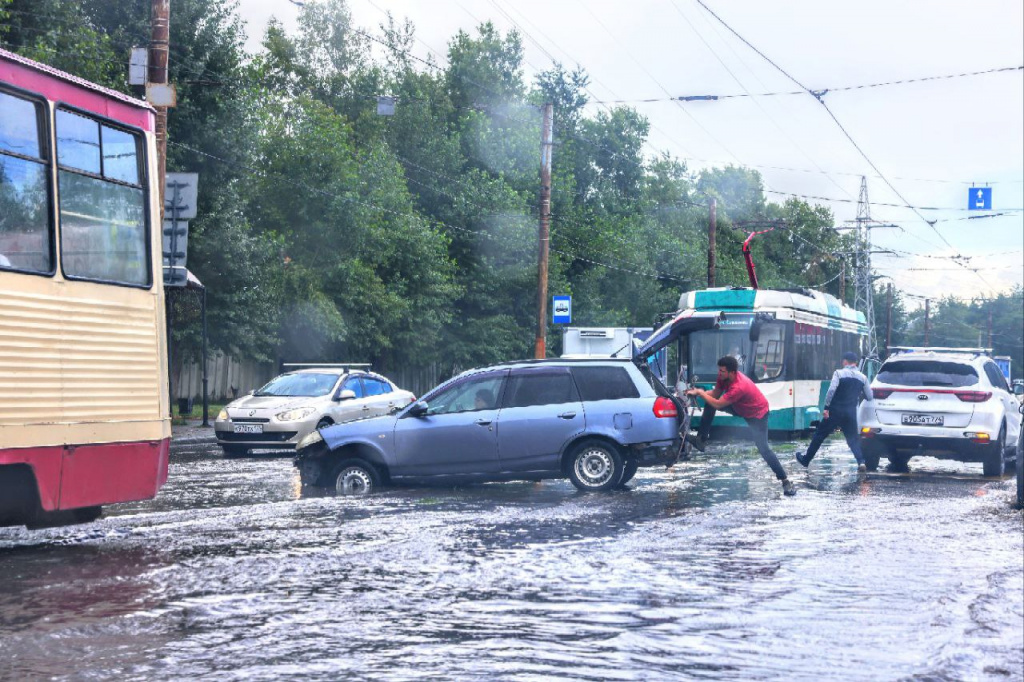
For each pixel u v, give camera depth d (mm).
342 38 83625
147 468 14336
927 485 21547
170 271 30250
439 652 8109
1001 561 12547
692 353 36812
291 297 50781
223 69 46688
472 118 82125
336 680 7328
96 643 8297
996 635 8992
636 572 11516
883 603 10109
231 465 25719
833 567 11969
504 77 93188
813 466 25859
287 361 54656
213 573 11266
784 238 145000
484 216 70938
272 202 54031
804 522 15547
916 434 24000
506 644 8375
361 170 58469
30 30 37875
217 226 46188
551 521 15336
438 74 88250
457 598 10125
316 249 54438
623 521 15398
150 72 27344
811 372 39438
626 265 84312
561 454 19641
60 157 12992
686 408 20562
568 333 53656
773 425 36250
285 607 9656
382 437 19594
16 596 10047
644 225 93938
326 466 19766
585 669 7664
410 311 60062
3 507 12359
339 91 82938
